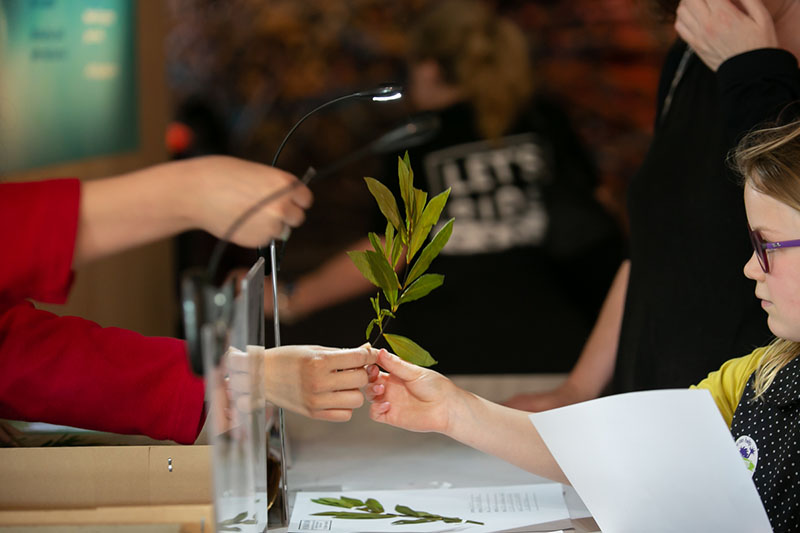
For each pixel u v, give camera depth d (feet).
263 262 4.88
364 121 17.44
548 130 10.45
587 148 16.43
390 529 5.02
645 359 6.37
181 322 13.67
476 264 10.37
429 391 5.30
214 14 17.39
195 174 4.46
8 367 4.99
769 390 5.06
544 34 16.29
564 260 10.48
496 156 10.43
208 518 4.44
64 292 4.57
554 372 10.52
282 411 5.08
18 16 8.89
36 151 9.36
